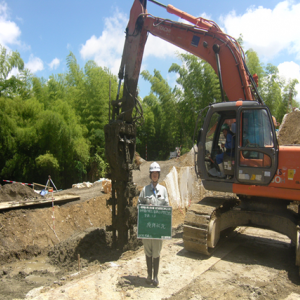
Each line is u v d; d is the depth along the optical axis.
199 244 5.13
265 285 4.14
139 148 35.19
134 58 7.47
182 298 3.73
